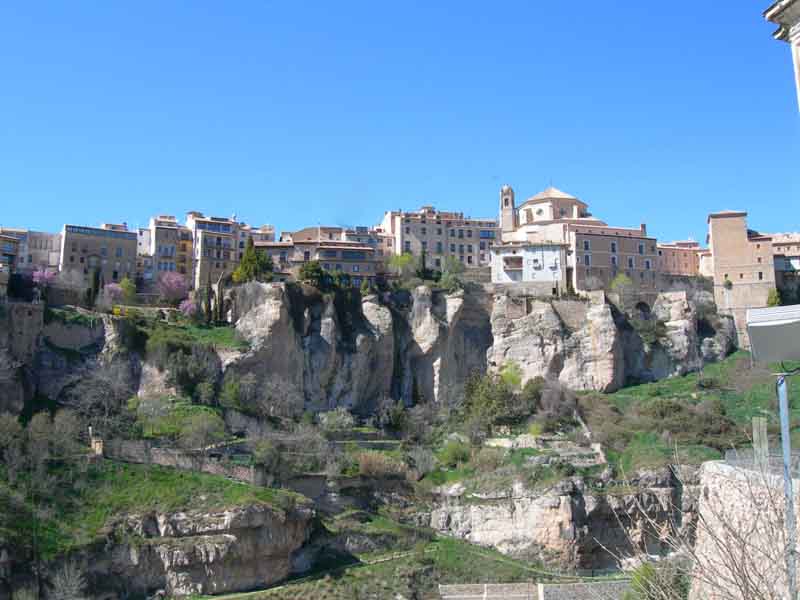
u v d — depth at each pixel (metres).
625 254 186.88
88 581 95.69
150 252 187.50
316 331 156.12
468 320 170.50
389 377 162.00
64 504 101.88
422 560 113.88
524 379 162.62
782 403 24.28
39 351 133.12
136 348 139.75
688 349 166.75
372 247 180.75
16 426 107.50
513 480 128.50
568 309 168.00
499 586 105.62
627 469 128.62
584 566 120.12
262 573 104.88
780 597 23.83
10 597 90.31
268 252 179.12
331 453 132.50
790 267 185.88
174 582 99.88
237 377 142.12
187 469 114.19
